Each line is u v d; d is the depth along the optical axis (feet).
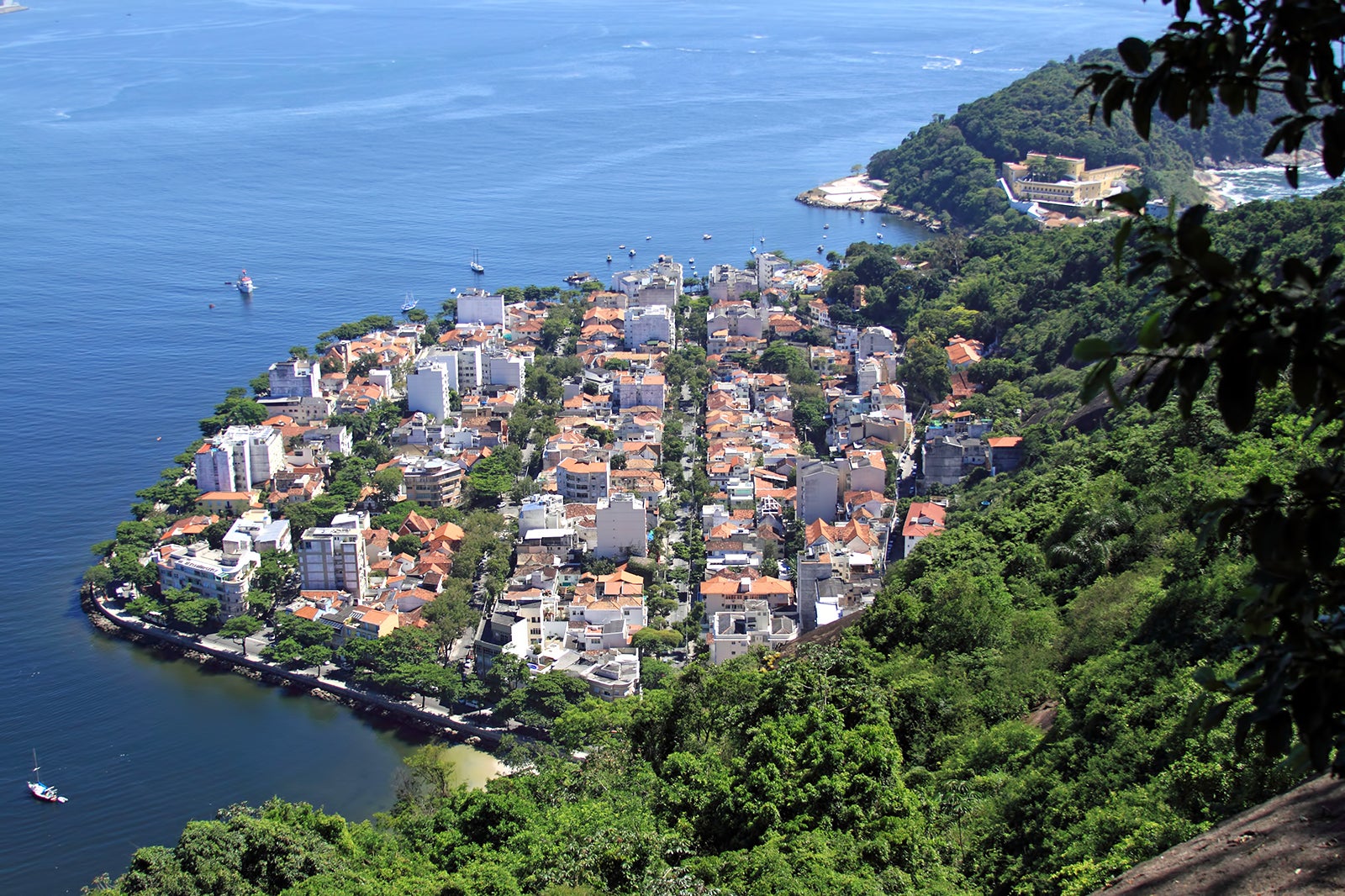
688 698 429.79
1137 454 546.67
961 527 613.93
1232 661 302.86
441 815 420.36
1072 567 460.96
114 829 635.25
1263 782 242.37
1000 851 294.87
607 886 312.29
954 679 397.19
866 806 314.55
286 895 368.89
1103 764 295.07
